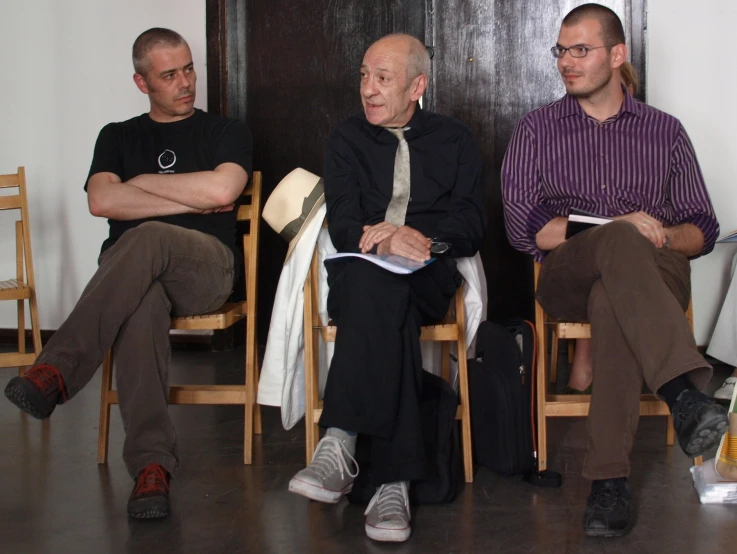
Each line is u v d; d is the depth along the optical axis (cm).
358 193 248
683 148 250
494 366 239
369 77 244
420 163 250
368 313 205
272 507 219
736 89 374
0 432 292
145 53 277
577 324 237
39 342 348
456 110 397
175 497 227
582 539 195
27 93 433
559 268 227
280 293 253
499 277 400
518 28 390
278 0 408
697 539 193
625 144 251
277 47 410
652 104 380
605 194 252
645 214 229
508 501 222
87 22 424
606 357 201
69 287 439
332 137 255
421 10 395
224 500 224
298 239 246
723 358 356
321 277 252
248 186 282
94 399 339
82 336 214
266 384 255
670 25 376
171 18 415
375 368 203
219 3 409
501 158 396
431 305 231
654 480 232
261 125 415
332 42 405
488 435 240
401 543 195
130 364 224
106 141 283
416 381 209
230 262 262
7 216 438
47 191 436
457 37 394
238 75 415
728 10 372
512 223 254
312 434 237
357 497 218
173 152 283
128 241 230
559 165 253
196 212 270
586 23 244
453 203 248
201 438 282
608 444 199
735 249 378
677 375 182
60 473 248
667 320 188
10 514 216
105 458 257
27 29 430
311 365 237
